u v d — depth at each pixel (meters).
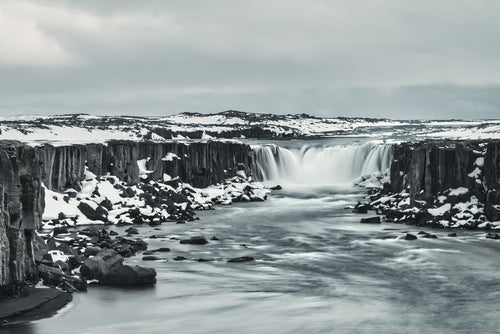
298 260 68.75
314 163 154.88
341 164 151.38
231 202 121.75
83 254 65.94
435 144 97.50
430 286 57.72
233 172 143.62
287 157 155.00
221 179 139.25
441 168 94.56
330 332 44.78
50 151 94.69
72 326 45.34
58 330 44.47
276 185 139.38
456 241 78.25
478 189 91.00
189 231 88.19
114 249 70.50
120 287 56.19
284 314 48.88
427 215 91.88
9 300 48.09
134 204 100.38
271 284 58.25
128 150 115.38
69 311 48.72
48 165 94.44
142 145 121.19
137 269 57.22
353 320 47.56
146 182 116.44
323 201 123.81
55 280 53.78
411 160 103.81
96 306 50.25
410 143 116.94
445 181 94.56
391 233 85.06
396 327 46.03
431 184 95.56
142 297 53.06
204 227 92.25
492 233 82.62
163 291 55.12
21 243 49.56
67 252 63.19
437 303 52.22
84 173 104.62
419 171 97.00
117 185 105.06
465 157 93.69
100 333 44.00
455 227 87.69
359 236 83.50
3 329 44.31
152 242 78.88
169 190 114.69
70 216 90.00
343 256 70.88
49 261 56.22
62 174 98.31
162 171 123.62
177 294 54.16
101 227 89.25
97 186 102.69
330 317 48.22
